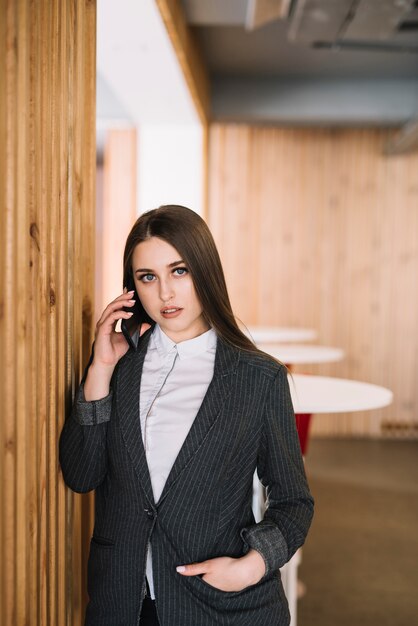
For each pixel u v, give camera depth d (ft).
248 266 22.02
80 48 5.17
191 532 4.16
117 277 21.20
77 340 5.14
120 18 11.33
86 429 4.46
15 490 3.88
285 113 19.92
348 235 22.03
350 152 21.91
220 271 4.56
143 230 4.43
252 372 4.44
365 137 21.90
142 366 4.65
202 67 17.80
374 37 13.53
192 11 13.79
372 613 9.93
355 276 22.08
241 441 4.31
